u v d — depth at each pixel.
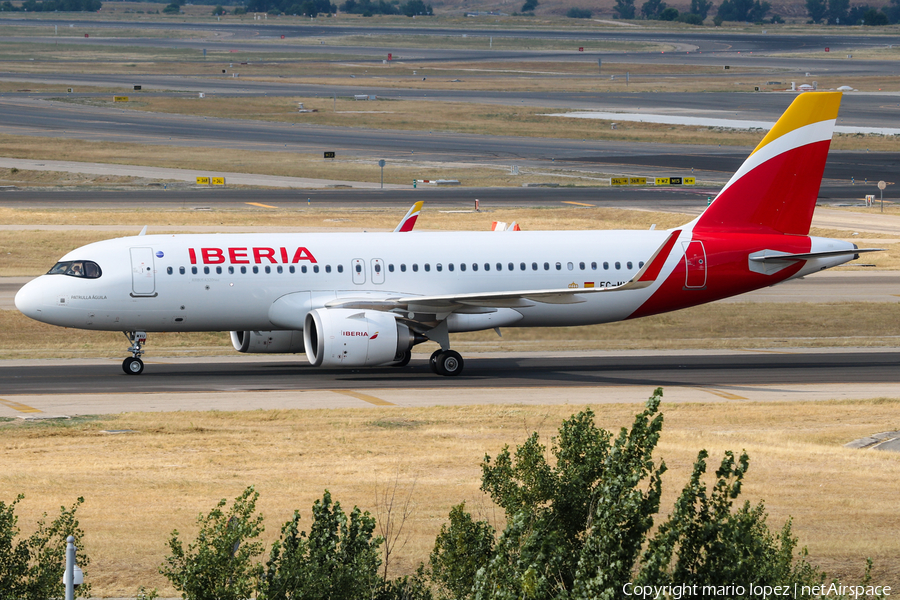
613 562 49.59
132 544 73.75
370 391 154.25
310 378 166.00
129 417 131.75
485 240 174.88
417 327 168.75
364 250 169.75
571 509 56.62
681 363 184.00
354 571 54.09
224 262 164.50
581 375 170.88
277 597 53.09
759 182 177.12
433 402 145.75
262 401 145.25
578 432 58.59
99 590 64.19
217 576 53.06
